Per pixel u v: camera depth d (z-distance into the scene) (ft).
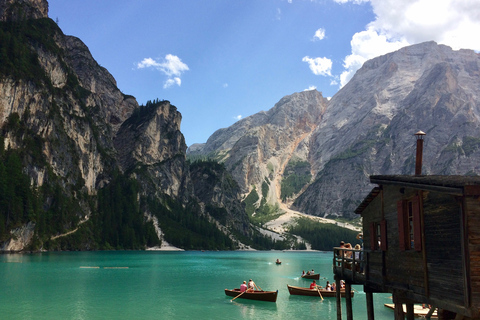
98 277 297.12
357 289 262.88
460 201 60.75
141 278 302.25
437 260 66.95
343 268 118.01
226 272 382.83
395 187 85.20
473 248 58.80
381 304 198.90
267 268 453.99
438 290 66.39
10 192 620.90
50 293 211.61
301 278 332.80
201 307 183.62
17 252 590.96
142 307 180.45
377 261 93.56
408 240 77.66
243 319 159.84
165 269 398.01
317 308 184.44
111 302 190.49
